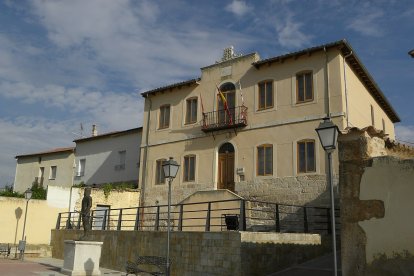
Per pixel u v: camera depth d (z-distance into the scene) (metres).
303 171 20.06
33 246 23.20
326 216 17.91
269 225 19.11
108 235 18.80
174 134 25.78
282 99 21.61
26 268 16.77
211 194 21.41
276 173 20.92
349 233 9.02
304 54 21.11
